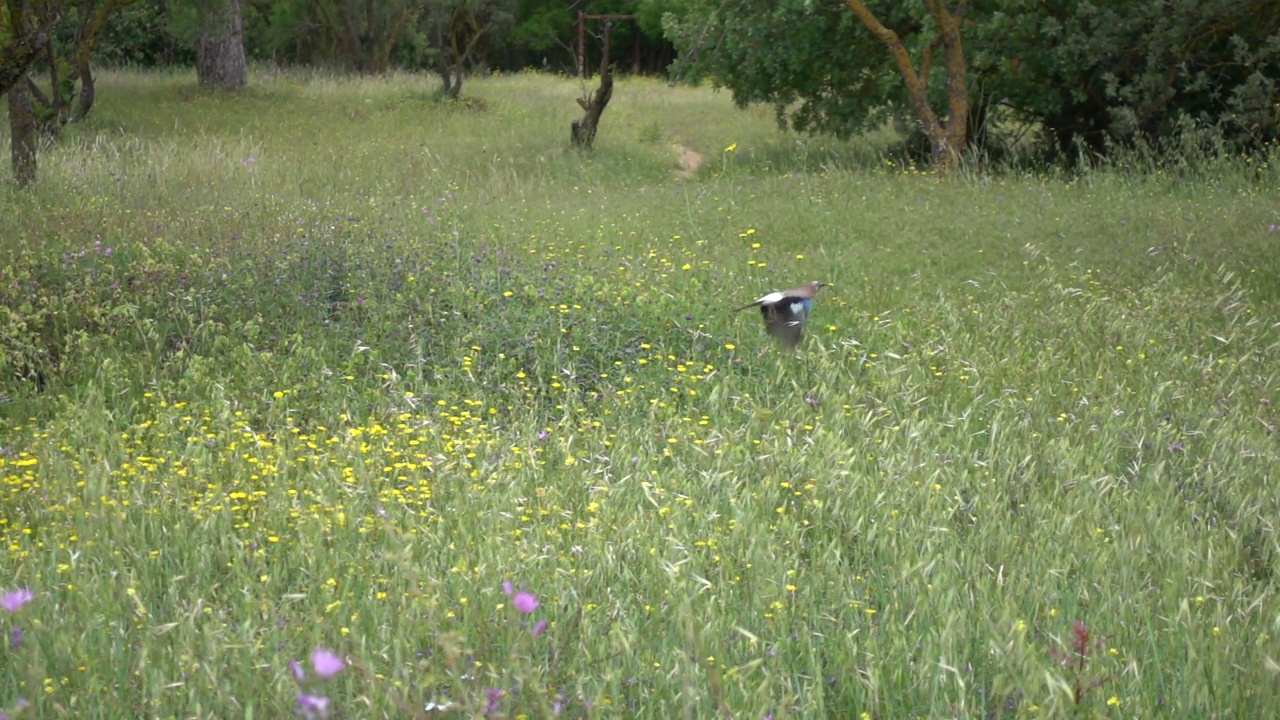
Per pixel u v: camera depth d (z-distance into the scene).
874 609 4.83
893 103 21.03
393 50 46.16
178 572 5.14
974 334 9.19
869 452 6.78
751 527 5.58
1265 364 8.47
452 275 10.03
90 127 23.78
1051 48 19.70
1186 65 19.08
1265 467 6.64
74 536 5.41
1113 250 12.11
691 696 3.85
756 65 21.11
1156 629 4.69
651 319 9.16
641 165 21.11
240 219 12.24
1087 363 8.55
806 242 12.94
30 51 10.51
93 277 9.78
